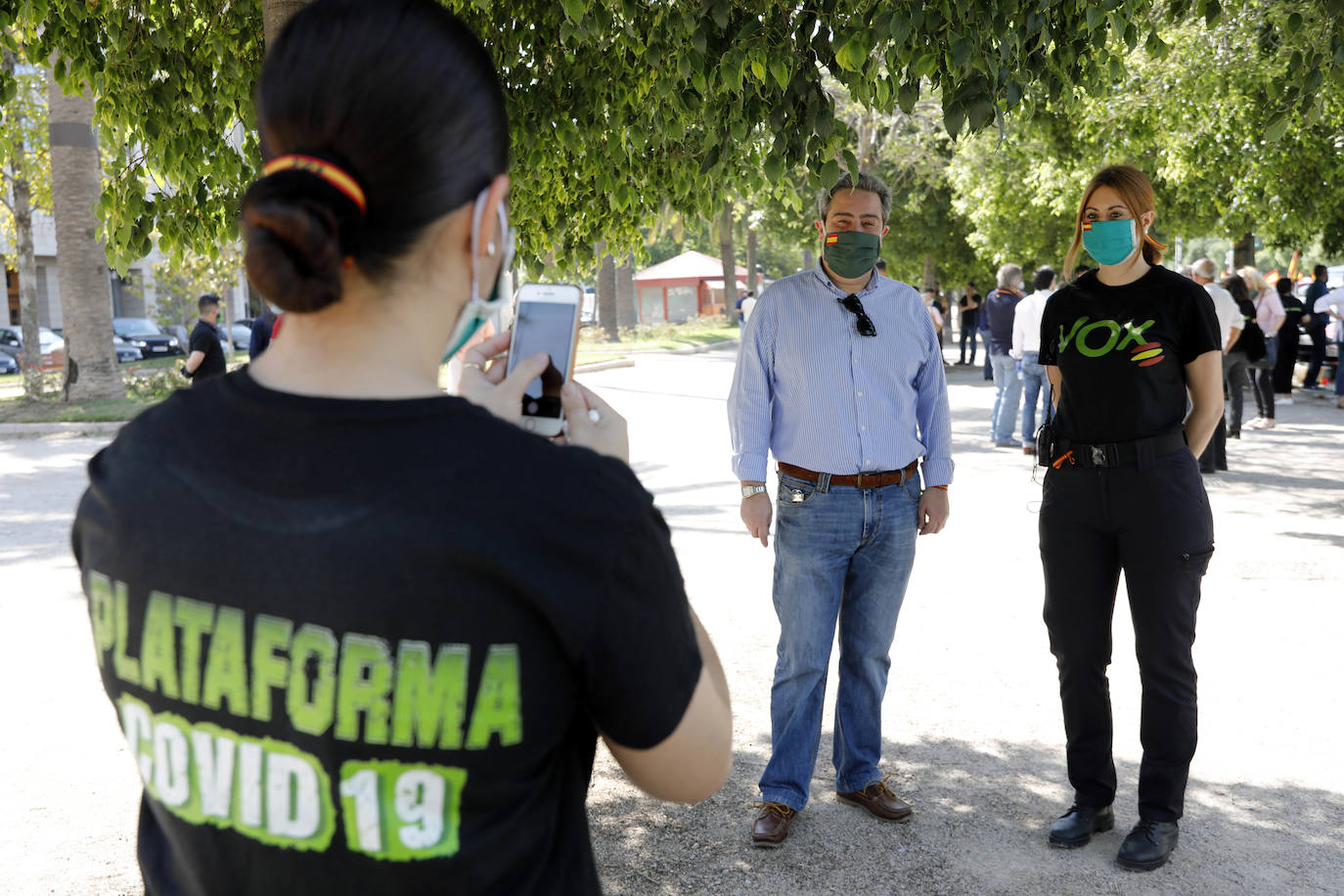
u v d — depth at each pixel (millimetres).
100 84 4094
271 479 850
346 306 882
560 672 861
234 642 850
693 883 3098
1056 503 3262
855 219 3346
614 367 24516
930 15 3307
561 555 837
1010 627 5285
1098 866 3160
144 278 26438
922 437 3527
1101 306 3186
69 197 16125
